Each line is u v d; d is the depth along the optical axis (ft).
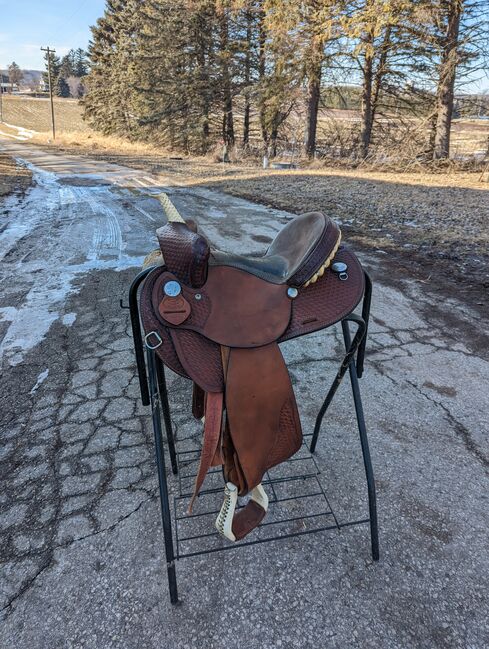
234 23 53.98
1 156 52.65
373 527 4.49
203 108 60.44
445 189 26.27
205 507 5.20
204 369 3.61
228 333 3.68
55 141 81.05
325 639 3.85
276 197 24.67
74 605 4.14
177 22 57.16
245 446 3.70
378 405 7.10
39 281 12.40
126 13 76.38
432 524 4.97
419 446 6.19
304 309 3.99
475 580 4.35
